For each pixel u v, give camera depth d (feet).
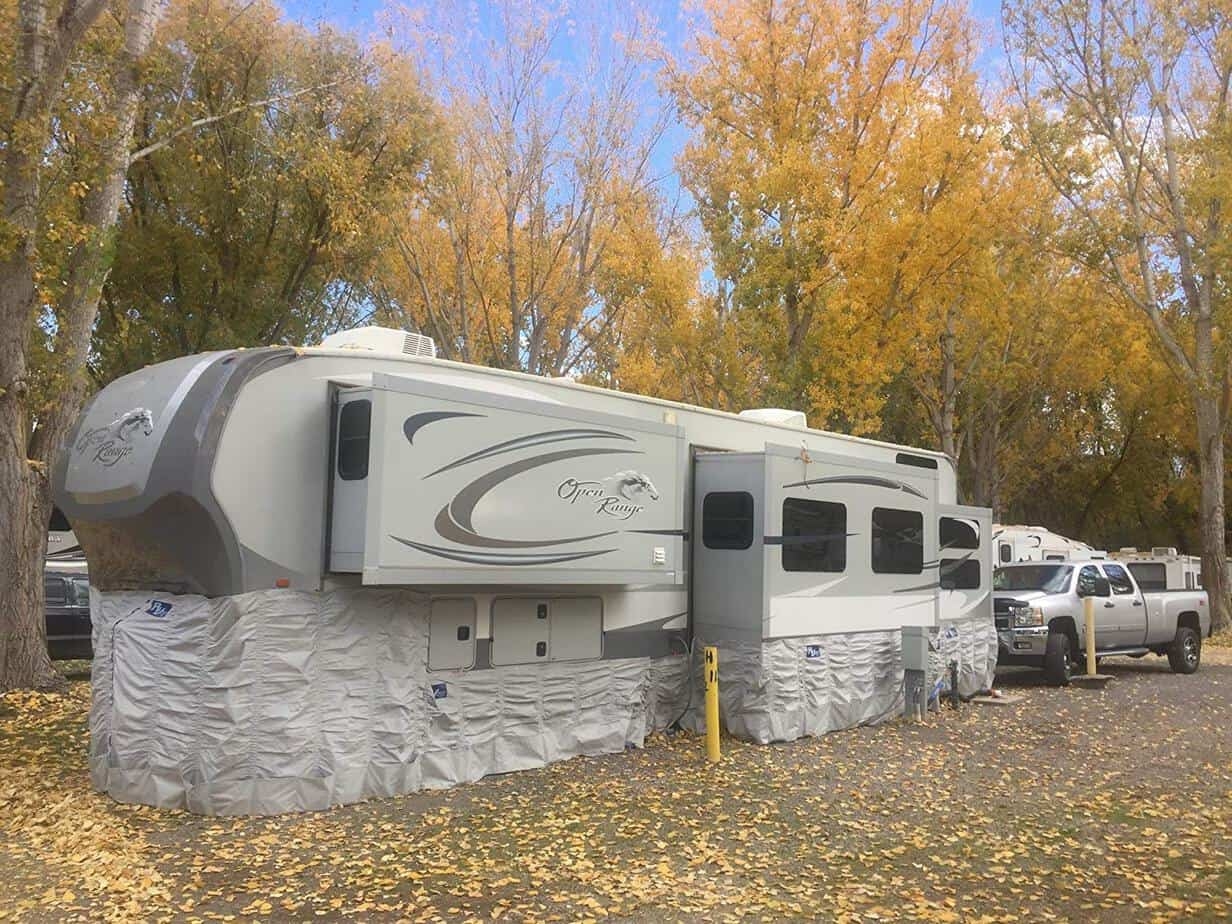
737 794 23.25
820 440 34.91
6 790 22.27
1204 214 69.21
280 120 57.72
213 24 53.88
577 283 62.28
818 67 56.29
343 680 21.66
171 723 20.89
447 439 22.03
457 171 59.77
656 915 15.65
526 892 16.53
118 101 34.19
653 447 27.35
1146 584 61.67
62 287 33.12
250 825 19.76
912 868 18.10
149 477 20.11
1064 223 70.08
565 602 26.43
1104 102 66.08
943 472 40.29
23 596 33.40
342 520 21.38
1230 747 29.30
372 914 15.49
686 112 60.44
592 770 25.27
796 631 30.14
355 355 22.53
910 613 35.09
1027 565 47.55
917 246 55.21
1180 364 71.82
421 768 22.88
